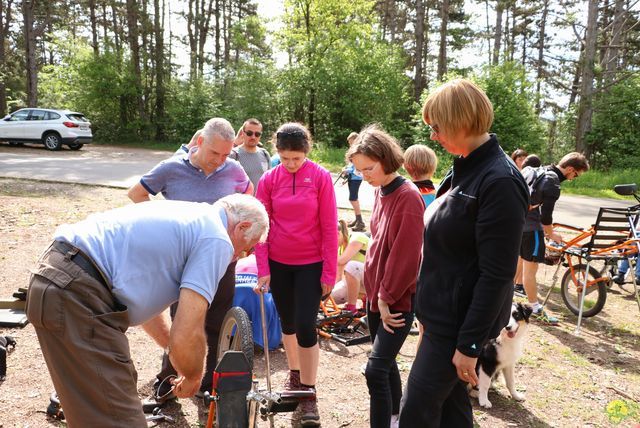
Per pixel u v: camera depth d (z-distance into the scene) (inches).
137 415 79.0
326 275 126.0
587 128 912.3
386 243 108.3
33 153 719.1
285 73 1028.5
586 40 893.2
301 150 122.8
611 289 281.0
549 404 149.0
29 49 1067.3
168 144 1059.9
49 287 74.4
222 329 102.5
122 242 79.4
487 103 80.8
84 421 76.4
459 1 1446.9
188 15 1396.4
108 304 78.1
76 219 325.4
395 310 108.4
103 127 1082.7
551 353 186.2
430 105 83.7
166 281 81.0
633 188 230.4
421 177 140.4
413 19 1572.3
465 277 82.6
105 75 1072.2
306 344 126.8
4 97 1129.4
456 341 83.5
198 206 87.0
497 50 1277.1
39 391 134.0
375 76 1000.9
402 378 157.9
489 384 146.5
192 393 88.6
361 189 522.3
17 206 348.2
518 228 76.5
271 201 129.1
